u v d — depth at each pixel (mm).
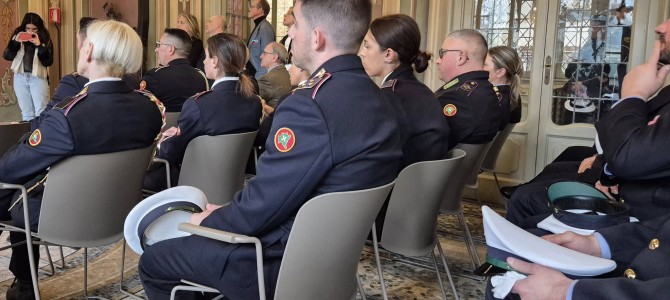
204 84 4203
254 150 3480
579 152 3135
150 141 2135
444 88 2844
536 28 4527
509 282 1183
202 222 1496
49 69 7105
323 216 1347
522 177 4637
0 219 2162
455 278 2883
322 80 1409
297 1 1533
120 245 3289
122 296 2529
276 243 1451
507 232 1272
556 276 1145
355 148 1371
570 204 1600
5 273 2785
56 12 6938
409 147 2182
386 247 2055
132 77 3332
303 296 1420
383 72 2371
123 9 7000
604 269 1185
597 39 4320
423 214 2047
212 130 2713
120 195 2053
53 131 1851
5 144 2584
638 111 1586
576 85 4422
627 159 1521
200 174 2725
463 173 2607
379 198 1448
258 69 5734
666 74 1610
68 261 3004
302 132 1357
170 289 1576
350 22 1462
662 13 4016
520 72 3566
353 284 1611
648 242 1380
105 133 1928
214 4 6254
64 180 1904
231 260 1440
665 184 1604
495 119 2709
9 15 6887
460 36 2818
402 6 4961
